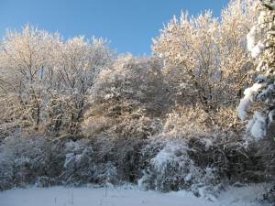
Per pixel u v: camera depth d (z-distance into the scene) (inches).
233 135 845.2
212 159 844.6
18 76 1218.0
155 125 978.7
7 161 894.4
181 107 954.1
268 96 577.6
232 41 1009.5
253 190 723.4
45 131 1096.8
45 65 1274.6
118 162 954.7
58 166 984.3
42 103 1163.9
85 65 1262.3
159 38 1057.5
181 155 804.6
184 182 772.6
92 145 999.0
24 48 1226.0
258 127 581.3
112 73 1096.8
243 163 853.2
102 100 1095.0
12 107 1152.2
